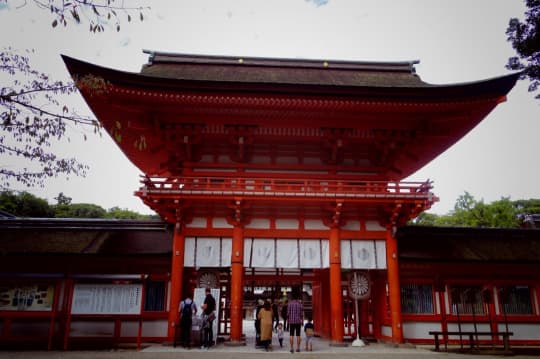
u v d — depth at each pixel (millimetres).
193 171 19953
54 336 17453
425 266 20359
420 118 19641
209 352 14961
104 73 16812
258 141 20562
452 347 17984
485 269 20812
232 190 17469
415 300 19953
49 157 9359
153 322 18719
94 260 19469
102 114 19281
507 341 16594
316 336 22750
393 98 18281
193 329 17438
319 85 17641
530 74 18484
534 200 74500
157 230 21281
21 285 17094
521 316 20375
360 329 20938
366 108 18672
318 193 17672
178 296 17562
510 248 21734
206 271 18609
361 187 19422
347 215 19328
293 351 15164
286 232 18672
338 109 18703
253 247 18484
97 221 21391
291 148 20766
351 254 18844
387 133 20047
